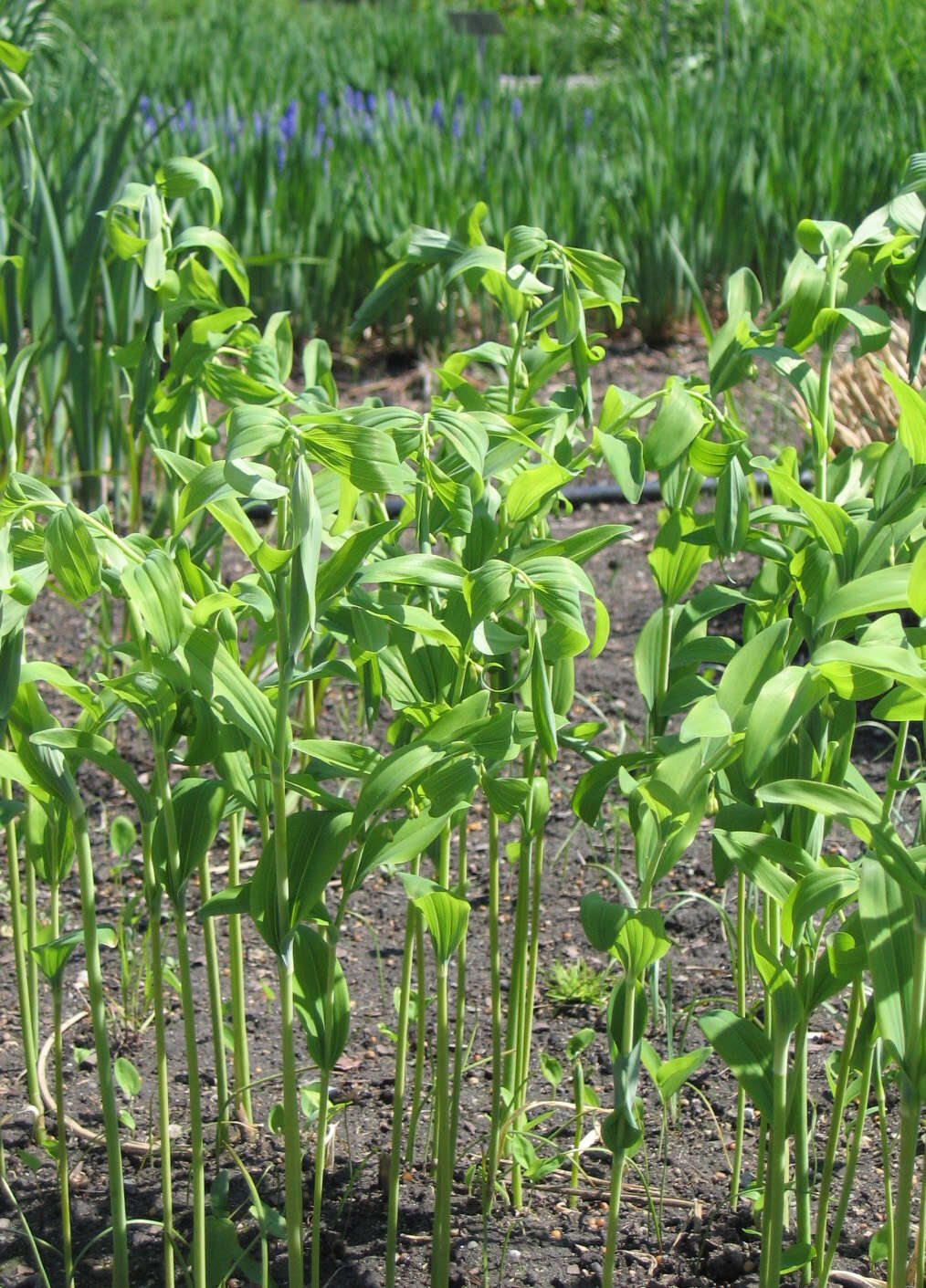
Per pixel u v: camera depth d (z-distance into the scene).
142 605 1.16
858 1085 1.60
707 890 2.54
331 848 1.31
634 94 6.96
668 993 1.97
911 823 2.58
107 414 3.64
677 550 1.57
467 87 7.54
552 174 5.71
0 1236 1.75
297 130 6.03
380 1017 2.20
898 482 1.43
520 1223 1.74
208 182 1.71
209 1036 2.16
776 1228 1.40
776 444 4.34
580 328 1.49
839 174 5.80
